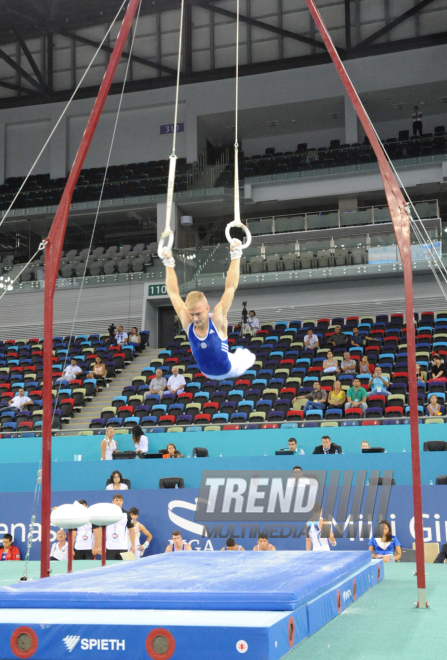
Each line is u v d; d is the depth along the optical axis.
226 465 13.20
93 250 27.56
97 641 4.62
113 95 31.95
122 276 26.64
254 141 32.66
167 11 31.33
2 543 12.59
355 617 5.93
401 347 19.12
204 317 5.32
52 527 12.38
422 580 6.44
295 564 6.64
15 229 30.05
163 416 16.09
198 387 18.12
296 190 28.03
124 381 20.70
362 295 24.47
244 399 17.20
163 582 5.41
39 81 32.09
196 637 4.43
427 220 23.34
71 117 32.59
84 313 26.62
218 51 31.11
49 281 8.44
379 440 14.03
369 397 15.44
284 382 17.58
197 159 30.59
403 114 30.42
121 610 4.92
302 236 24.98
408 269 7.30
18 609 5.11
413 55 28.31
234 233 27.52
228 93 30.42
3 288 27.67
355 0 29.66
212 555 7.95
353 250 23.83
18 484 14.52
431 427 13.70
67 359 22.05
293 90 29.48
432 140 27.06
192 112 30.81
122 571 6.38
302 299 25.06
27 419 17.67
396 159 26.83
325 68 29.30
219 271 25.14
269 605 4.75
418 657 4.50
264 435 14.55
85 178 30.78
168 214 6.14
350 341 19.89
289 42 30.31
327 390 16.33
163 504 11.97
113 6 30.34
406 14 28.47
